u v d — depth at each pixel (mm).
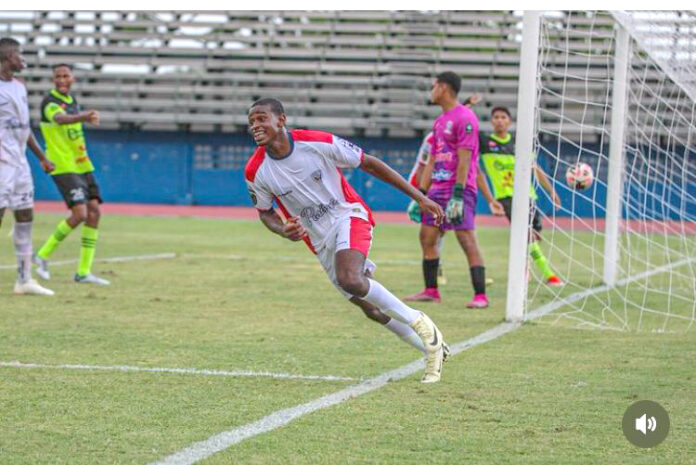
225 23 48156
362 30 47844
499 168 17609
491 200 17547
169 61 47219
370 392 8250
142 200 44781
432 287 14641
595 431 7059
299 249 23984
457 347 10594
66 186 15859
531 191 13234
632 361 9883
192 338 10984
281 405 7730
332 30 47875
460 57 46062
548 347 10695
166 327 11766
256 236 28078
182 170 44500
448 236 30594
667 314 13516
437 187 13953
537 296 15641
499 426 7168
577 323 12672
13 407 7566
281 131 8523
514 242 12531
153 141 44531
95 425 7047
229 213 40250
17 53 13641
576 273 19844
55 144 15797
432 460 6281
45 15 49125
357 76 45969
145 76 46844
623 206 22328
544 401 7980
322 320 12516
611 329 12195
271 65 46562
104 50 47562
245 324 12102
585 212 39500
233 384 8523
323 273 18484
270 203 9023
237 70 46875
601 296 15836
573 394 8266
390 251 24297
